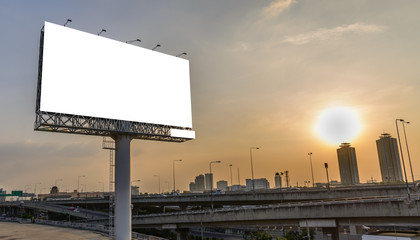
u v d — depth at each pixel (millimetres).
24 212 171125
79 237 55906
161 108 54344
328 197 80938
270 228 109250
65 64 44719
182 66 58969
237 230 108312
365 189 76250
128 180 49562
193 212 70500
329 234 61219
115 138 51062
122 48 51469
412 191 69875
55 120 43312
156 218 76875
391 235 33312
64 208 134375
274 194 89688
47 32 43688
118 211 48156
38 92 43844
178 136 56000
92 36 48281
